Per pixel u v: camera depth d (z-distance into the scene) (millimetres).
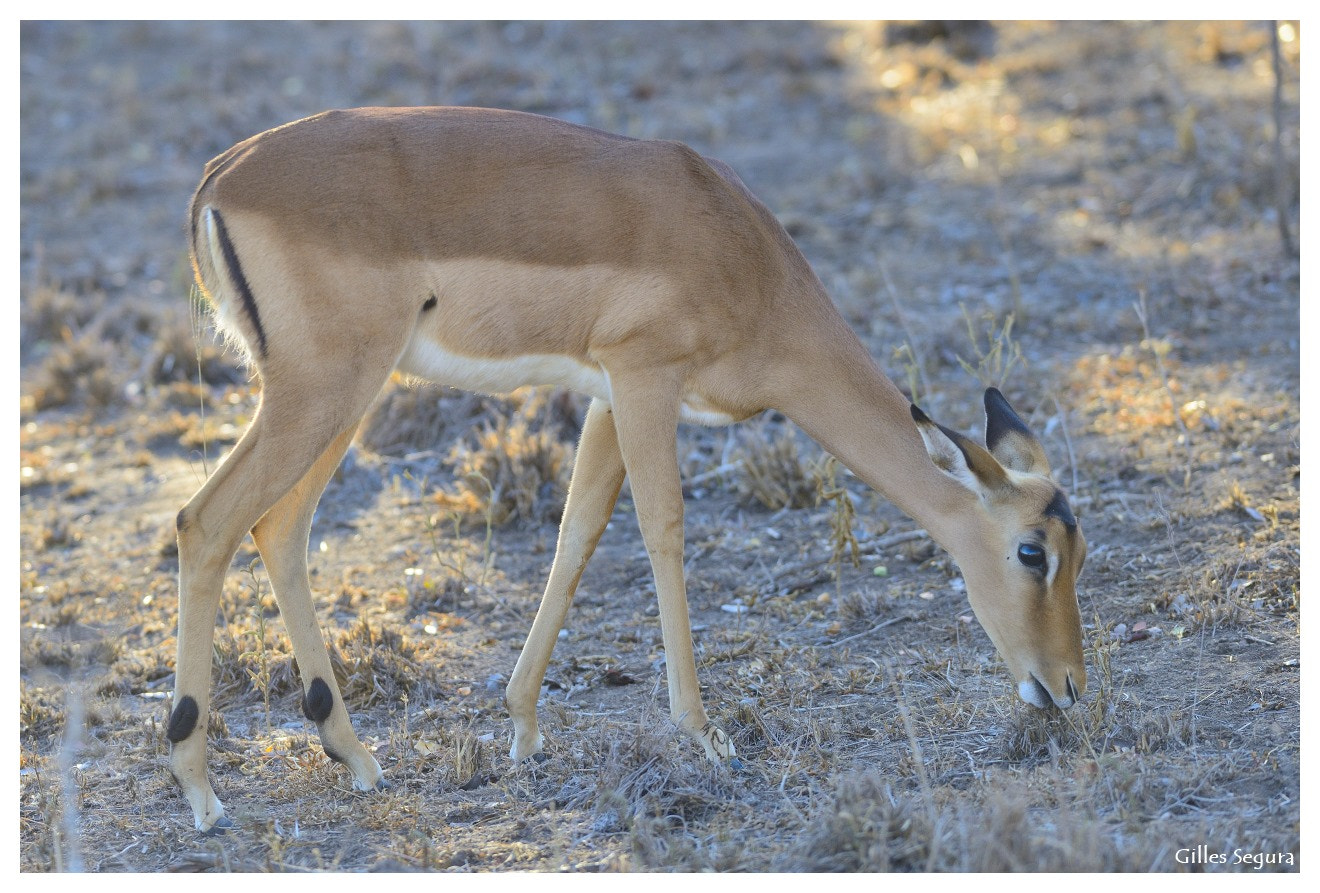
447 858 10250
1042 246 25297
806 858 9594
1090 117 30406
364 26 43156
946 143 30500
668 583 11492
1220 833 9484
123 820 11352
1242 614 13211
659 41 39406
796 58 36312
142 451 21828
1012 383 20391
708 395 11961
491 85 36406
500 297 11312
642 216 11430
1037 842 9242
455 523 17516
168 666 14906
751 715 12273
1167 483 16656
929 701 12586
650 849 10039
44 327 26359
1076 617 11234
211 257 10914
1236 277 22766
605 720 12742
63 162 34656
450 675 14320
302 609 11547
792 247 12367
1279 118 22984
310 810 11273
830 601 15250
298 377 10719
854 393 11945
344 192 10836
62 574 17766
